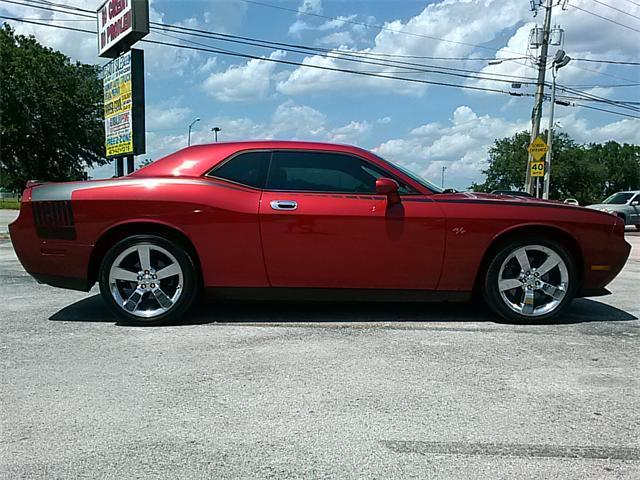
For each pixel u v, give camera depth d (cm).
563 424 279
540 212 464
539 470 236
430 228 455
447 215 455
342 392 319
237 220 452
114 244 461
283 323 474
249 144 481
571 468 237
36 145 5297
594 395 317
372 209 454
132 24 1162
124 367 359
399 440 261
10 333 441
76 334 438
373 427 275
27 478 228
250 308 530
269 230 452
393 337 432
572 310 537
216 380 337
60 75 5312
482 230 457
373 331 449
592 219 470
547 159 2514
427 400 308
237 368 358
